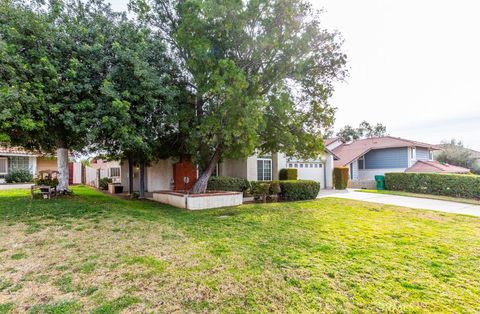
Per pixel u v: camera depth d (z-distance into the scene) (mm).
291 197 12328
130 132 8039
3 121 6734
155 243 5195
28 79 7230
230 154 10234
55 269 3930
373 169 24234
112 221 6781
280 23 8812
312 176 19312
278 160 17359
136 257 4430
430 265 4125
